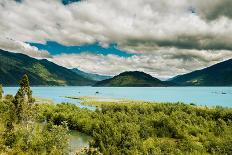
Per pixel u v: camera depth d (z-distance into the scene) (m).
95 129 73.00
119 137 56.72
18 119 64.19
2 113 76.38
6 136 49.34
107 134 59.28
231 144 54.78
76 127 82.62
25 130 51.06
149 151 52.72
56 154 44.12
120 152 51.50
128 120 79.75
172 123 71.88
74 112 92.44
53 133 47.56
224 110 86.44
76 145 62.28
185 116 82.69
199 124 76.94
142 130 67.50
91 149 46.47
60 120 87.19
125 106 99.31
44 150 46.50
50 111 93.94
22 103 67.31
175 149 52.94
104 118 81.25
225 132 68.06
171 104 103.69
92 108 140.00
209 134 67.31
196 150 53.31
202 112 88.75
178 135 68.31
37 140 48.44
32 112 67.88
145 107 98.88
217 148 53.56
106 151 51.75
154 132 69.31
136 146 53.66
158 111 96.25
